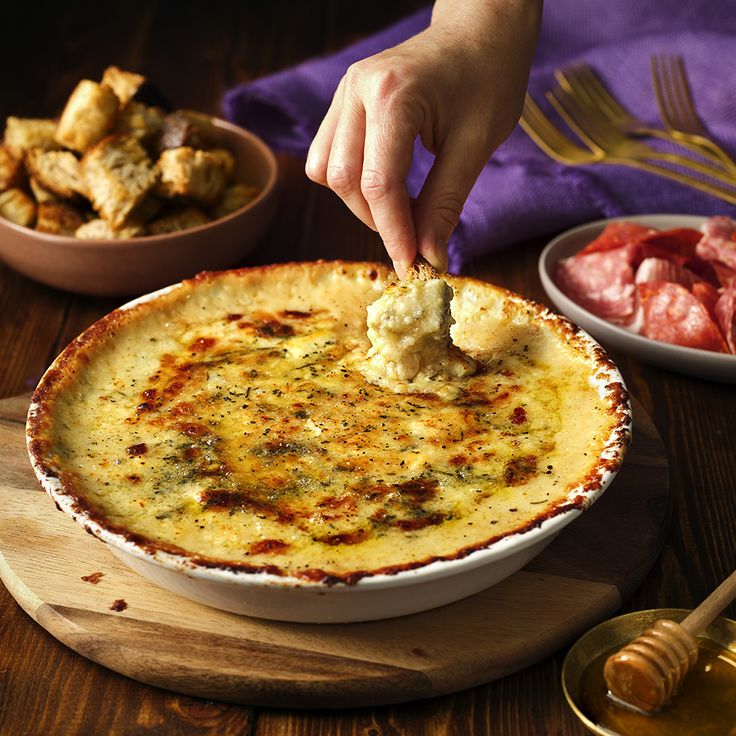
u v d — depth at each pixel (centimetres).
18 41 176
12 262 122
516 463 95
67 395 99
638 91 146
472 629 92
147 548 88
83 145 124
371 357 102
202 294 108
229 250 122
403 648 91
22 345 118
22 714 90
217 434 97
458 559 88
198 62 173
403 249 99
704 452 108
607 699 88
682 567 99
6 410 109
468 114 101
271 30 186
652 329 116
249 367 103
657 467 104
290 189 141
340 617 91
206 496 93
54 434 96
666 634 87
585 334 103
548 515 89
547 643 92
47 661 93
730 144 139
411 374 101
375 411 99
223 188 126
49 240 118
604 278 120
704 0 152
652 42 150
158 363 103
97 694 91
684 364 113
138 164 122
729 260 121
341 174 99
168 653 91
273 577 87
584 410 98
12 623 95
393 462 95
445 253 101
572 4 158
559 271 123
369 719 90
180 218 123
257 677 90
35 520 99
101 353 102
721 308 114
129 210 120
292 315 108
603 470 92
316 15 194
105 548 97
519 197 129
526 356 103
